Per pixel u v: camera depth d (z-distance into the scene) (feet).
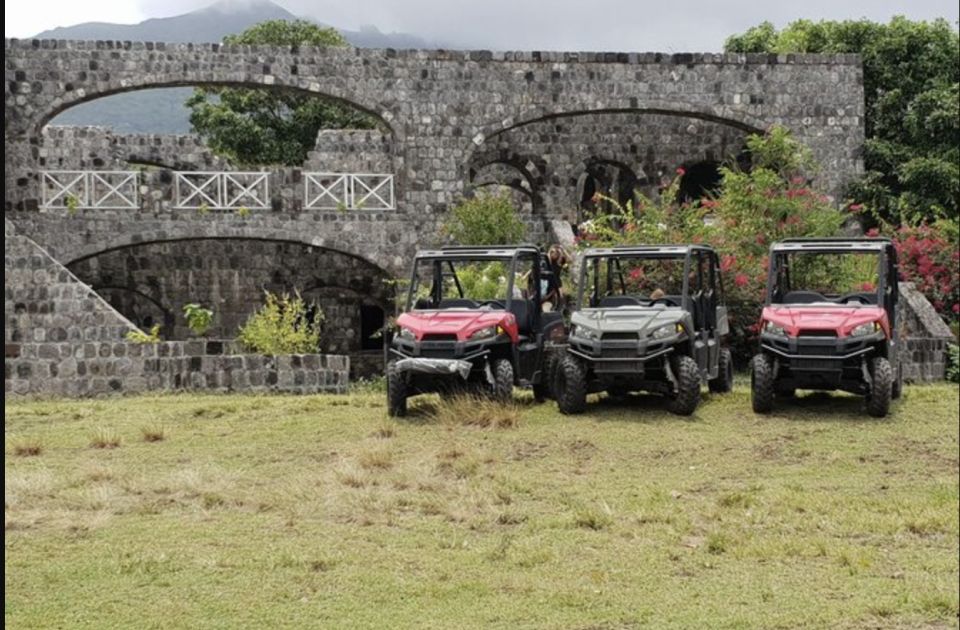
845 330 43.52
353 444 39.91
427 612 22.21
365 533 28.09
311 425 43.70
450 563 25.57
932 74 99.60
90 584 23.77
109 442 40.06
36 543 26.84
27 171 79.36
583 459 37.29
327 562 25.34
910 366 61.82
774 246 47.39
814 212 71.67
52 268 55.77
